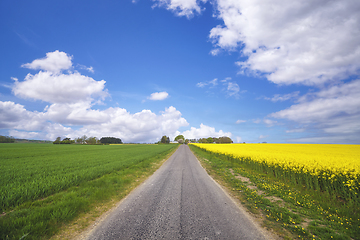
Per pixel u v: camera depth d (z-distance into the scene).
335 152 22.22
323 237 3.79
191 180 9.55
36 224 4.00
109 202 6.07
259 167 12.38
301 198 6.41
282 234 3.90
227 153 20.14
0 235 3.61
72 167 13.21
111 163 15.09
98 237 3.69
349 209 5.38
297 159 11.55
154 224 4.27
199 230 3.97
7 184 7.63
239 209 5.37
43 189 6.79
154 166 15.07
